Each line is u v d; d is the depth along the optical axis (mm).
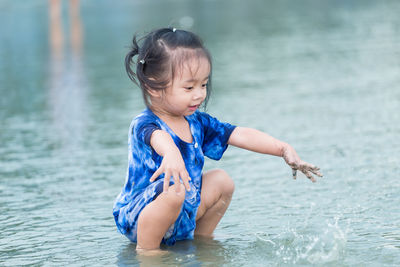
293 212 6566
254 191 7461
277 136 10562
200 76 5629
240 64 20453
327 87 15539
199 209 5898
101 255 5438
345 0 47312
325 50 22641
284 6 46000
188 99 5645
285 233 5875
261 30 30812
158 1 58688
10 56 26188
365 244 5426
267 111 12945
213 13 42781
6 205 7160
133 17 42906
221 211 6047
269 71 18750
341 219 6223
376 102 13297
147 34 5855
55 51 27156
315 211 6555
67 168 8961
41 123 12750
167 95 5680
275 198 7137
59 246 5727
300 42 25422
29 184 8109
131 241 5816
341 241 5496
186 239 5828
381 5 41406
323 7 42969
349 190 7270
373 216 6281
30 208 7020
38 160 9555
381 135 10227
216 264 5070
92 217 6645
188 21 37531
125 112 13711
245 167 8750
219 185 5992
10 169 9000
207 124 6203
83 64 22578
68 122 12766
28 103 15281
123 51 25859
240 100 14367
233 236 5898
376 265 4883
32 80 19156
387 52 21078
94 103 15008
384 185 7383
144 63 5719
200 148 5977
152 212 5398
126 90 16734
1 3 61094
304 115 12344
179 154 5305
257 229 6059
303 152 9328
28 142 10977
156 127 5621
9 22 44438
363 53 21188
